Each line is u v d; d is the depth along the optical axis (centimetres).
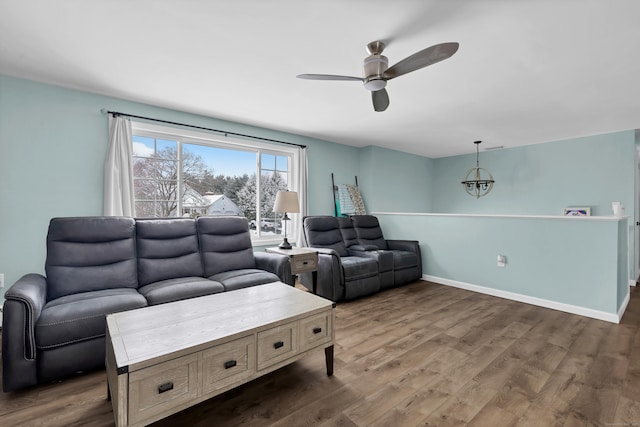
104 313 187
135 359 121
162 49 216
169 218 283
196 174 379
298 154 460
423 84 271
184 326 153
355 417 148
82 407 155
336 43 206
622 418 148
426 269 441
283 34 196
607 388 173
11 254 263
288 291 217
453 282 406
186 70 248
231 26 187
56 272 215
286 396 165
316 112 356
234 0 163
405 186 608
